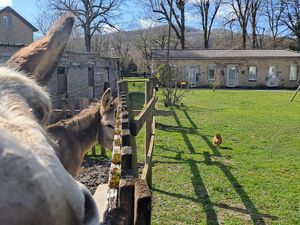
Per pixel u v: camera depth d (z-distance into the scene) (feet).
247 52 147.33
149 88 33.24
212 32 225.76
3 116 3.14
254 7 185.47
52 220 2.43
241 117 56.44
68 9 140.56
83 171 26.66
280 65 141.18
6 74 3.92
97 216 3.14
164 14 171.22
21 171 2.37
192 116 56.18
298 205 21.49
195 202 21.42
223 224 18.74
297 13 178.09
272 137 41.39
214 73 141.49
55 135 13.97
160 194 22.47
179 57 141.08
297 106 73.20
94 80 75.20
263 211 20.53
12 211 2.24
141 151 32.55
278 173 27.61
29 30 141.49
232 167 28.71
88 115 16.94
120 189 6.48
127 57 179.73
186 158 30.96
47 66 5.16
